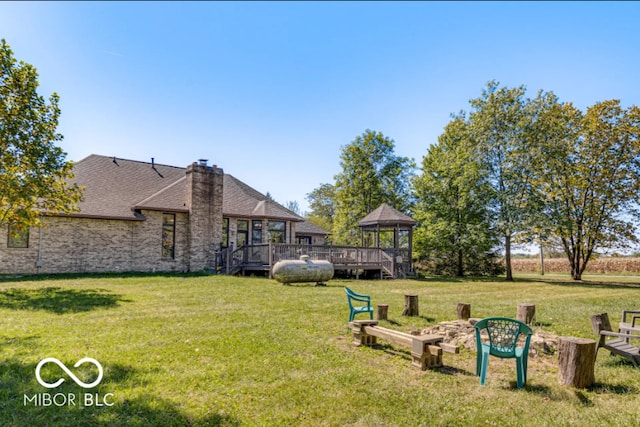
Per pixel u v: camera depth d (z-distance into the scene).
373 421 3.58
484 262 29.50
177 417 3.61
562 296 14.08
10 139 11.77
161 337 6.45
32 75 12.17
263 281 16.19
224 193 25.28
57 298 10.34
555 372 5.21
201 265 21.23
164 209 20.42
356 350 6.03
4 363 4.93
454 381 4.76
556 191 24.64
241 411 3.77
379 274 22.69
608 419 3.71
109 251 19.08
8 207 12.58
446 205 27.62
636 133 22.53
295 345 6.14
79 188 13.82
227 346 5.99
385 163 34.34
